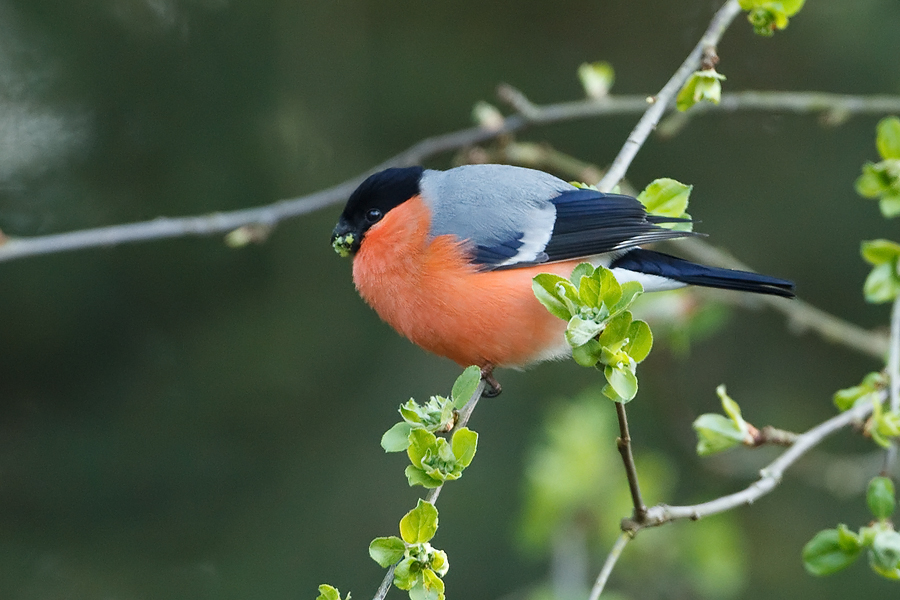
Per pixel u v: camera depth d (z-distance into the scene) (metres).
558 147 12.25
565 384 12.13
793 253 12.10
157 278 11.80
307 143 11.80
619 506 8.66
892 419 5.60
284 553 11.34
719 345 12.39
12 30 11.34
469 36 12.52
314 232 11.93
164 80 11.55
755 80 12.22
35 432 11.66
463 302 6.62
